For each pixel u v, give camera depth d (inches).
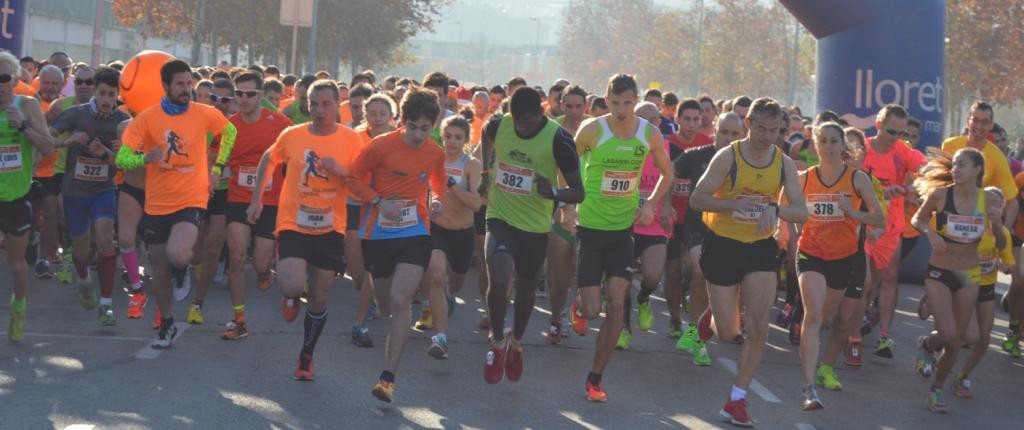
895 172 457.7
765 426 319.9
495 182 327.6
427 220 325.7
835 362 412.8
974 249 366.0
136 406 301.1
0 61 355.3
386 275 326.6
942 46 672.4
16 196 361.7
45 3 2549.2
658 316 506.6
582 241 343.3
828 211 354.6
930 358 389.4
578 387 353.7
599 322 477.1
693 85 3577.8
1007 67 1865.2
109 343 378.6
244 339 396.8
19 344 370.9
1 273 515.2
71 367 342.0
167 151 358.3
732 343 444.1
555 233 384.2
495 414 314.3
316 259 335.6
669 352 419.8
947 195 365.1
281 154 338.0
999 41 1850.4
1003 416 355.9
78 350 365.7
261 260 405.4
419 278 315.3
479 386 347.9
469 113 628.4
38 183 491.2
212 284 515.2
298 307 350.0
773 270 317.1
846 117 671.1
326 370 355.9
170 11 1937.7
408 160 318.7
